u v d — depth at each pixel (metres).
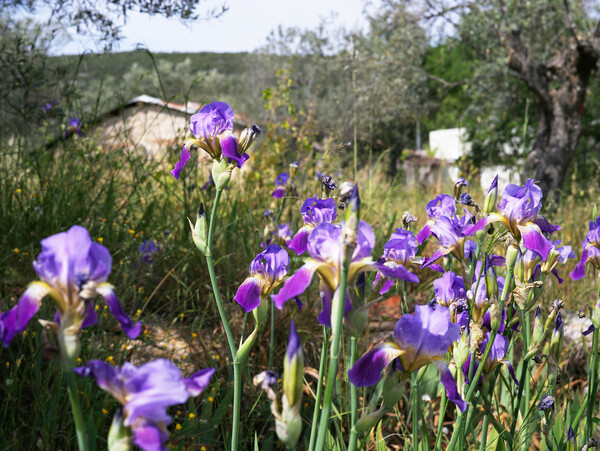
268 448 2.51
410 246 2.01
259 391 2.73
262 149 6.57
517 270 1.98
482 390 1.88
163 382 1.03
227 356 2.95
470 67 17.05
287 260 1.84
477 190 7.88
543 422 2.05
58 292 1.13
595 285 4.41
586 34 13.05
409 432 2.74
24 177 4.51
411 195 6.75
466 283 1.87
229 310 3.48
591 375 2.13
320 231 1.39
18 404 2.34
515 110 16.28
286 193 4.16
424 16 14.32
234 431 1.77
